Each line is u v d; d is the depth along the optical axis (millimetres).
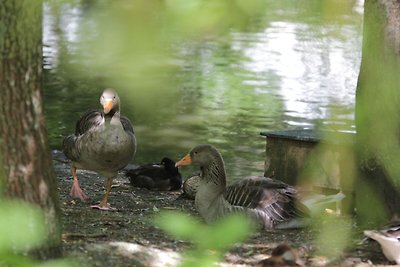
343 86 26578
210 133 23406
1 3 7465
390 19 12336
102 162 14594
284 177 15680
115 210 14719
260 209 13172
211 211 13688
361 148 12836
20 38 7676
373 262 10711
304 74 28047
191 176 16875
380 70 12406
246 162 20688
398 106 12258
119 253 10164
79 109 25594
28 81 7945
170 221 3934
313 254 11070
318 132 15703
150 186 17656
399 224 11023
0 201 7016
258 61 31172
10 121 7914
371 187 12672
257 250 11281
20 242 4371
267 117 24625
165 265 9984
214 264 4051
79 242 10617
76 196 15641
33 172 8047
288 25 36562
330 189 14789
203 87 24641
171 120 24453
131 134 14906
